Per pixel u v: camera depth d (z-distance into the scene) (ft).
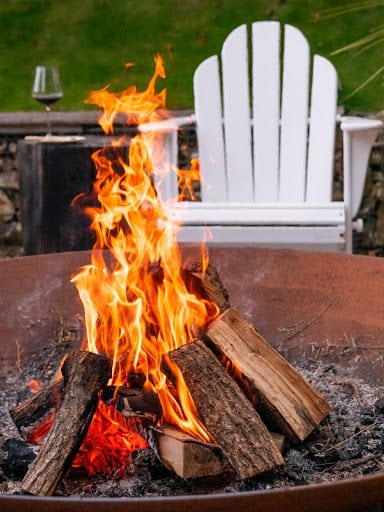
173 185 10.13
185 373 5.13
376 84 12.70
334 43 13.17
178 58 13.44
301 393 5.42
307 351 6.93
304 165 10.59
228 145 10.72
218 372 5.17
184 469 4.81
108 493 4.95
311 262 7.29
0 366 6.88
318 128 10.44
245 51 10.66
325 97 10.42
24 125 12.37
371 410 5.91
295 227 9.56
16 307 7.15
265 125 10.68
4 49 13.82
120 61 13.56
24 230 10.63
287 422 5.28
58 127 12.38
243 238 9.66
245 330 5.60
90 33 13.80
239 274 7.43
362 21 13.17
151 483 5.02
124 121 12.33
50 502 3.92
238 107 10.68
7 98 13.46
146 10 13.80
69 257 7.45
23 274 7.28
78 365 5.15
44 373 6.71
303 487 4.00
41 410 5.48
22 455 5.22
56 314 7.20
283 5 13.52
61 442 4.94
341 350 6.82
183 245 7.75
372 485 4.12
